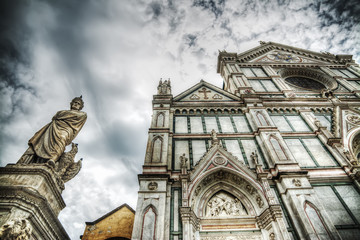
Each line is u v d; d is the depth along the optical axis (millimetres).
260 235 11281
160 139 15570
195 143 15828
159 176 12547
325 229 10102
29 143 10875
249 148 15492
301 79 27609
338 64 29016
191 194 12109
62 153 11750
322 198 12156
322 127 16828
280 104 19984
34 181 9359
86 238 13758
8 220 7879
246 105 19547
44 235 9438
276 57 31031
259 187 12469
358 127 17125
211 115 18875
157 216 10695
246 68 28234
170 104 19609
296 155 15055
